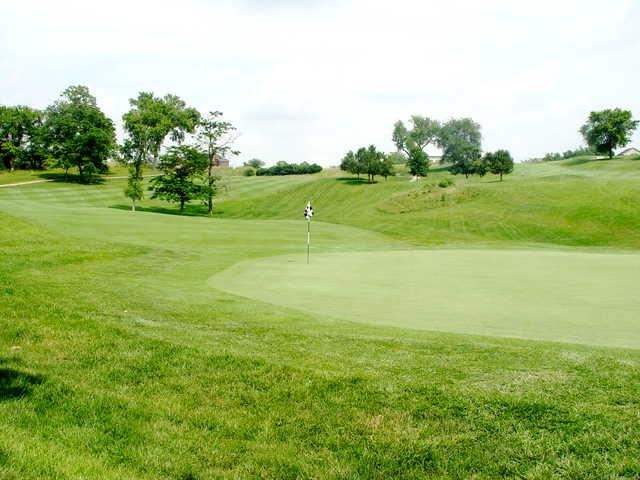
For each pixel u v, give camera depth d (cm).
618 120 9994
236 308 1017
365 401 573
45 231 2189
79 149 7975
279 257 2092
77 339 761
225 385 621
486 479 440
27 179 7988
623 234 3600
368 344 756
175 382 628
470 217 4409
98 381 627
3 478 399
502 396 562
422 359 687
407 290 1259
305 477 449
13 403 547
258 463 470
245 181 9175
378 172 8256
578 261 1883
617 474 436
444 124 12594
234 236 2883
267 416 553
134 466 455
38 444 463
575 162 11144
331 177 9262
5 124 9325
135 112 7725
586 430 496
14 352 701
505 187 5378
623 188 4650
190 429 528
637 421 507
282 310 1005
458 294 1197
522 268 1670
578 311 990
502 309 1016
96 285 1180
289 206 7131
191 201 7275
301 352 725
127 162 7638
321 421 540
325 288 1296
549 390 574
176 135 8862
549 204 4503
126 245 2075
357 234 3391
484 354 695
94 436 499
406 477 446
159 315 930
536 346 727
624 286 1288
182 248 2275
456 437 499
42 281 1159
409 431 514
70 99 9119
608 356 674
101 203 6506
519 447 479
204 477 445
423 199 5453
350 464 466
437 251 2400
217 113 6331
